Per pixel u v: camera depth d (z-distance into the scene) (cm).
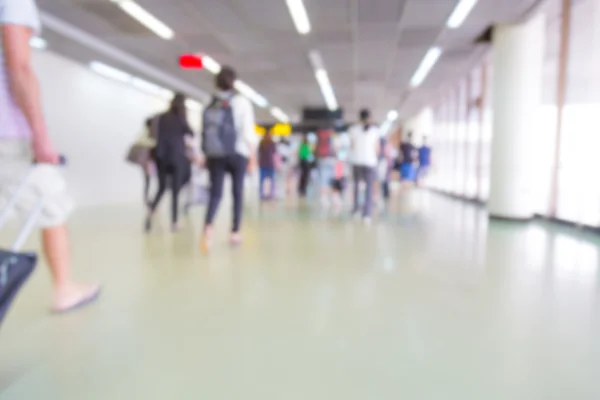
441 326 183
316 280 255
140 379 138
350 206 747
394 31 593
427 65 797
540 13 525
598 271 279
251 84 985
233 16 543
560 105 521
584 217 477
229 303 213
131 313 198
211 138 338
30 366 146
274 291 233
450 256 325
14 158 161
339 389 131
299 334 174
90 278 259
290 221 535
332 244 373
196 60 758
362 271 277
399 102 1272
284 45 669
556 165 532
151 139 527
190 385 134
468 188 938
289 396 127
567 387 132
